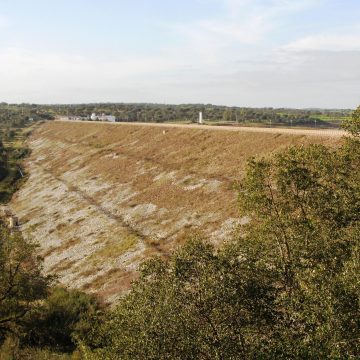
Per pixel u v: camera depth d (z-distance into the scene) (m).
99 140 120.12
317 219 21.91
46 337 31.64
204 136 79.56
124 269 43.53
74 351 27.84
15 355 29.06
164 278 15.89
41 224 68.12
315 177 23.02
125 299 16.66
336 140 51.47
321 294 15.70
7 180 107.69
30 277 34.62
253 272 17.00
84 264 48.41
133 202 62.84
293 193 22.91
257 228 23.27
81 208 68.56
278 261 20.47
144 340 14.70
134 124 122.31
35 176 106.62
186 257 16.17
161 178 67.62
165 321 14.81
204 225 46.94
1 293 33.22
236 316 15.84
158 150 85.25
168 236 48.25
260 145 62.31
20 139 185.88
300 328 16.58
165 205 56.97
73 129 157.38
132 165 81.69
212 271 15.91
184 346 14.80
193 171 64.69
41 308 33.84
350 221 21.91
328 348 14.36
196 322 15.18
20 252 33.84
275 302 17.20
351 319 15.05
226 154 65.81
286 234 22.42
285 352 15.27
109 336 17.73
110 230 55.59
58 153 126.88
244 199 24.17
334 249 20.44
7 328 32.75
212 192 54.25
